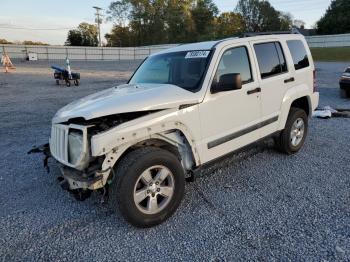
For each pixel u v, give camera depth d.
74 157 3.26
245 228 3.31
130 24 100.06
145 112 3.41
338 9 89.56
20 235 3.31
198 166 3.86
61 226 3.46
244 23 97.06
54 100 12.77
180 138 3.72
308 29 95.88
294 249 2.94
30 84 19.16
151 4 95.50
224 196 4.04
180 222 3.48
